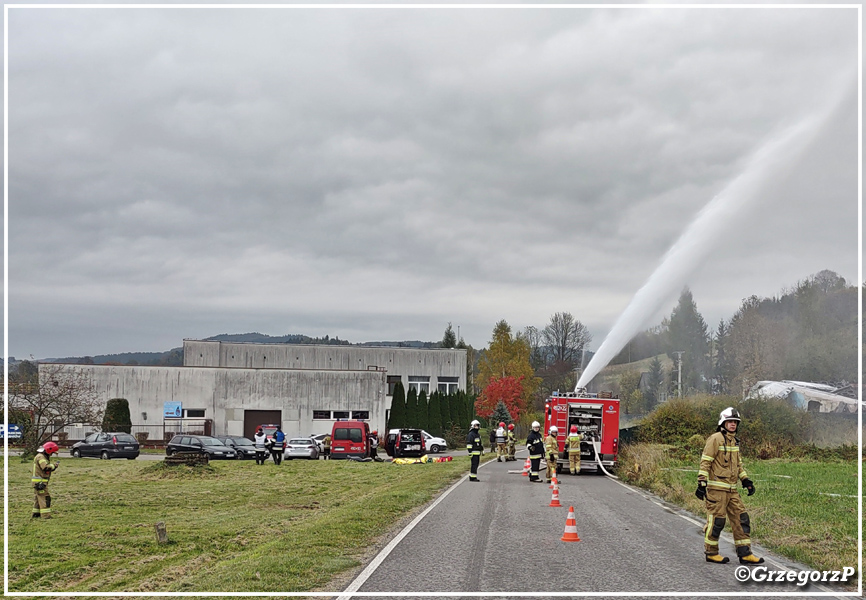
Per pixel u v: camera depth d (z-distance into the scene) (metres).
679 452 32.91
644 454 25.55
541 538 12.30
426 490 21.12
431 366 85.25
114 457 43.38
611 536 12.54
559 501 17.98
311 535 12.67
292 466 37.62
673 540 12.19
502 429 39.97
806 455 31.84
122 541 15.33
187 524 17.67
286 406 61.97
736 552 10.34
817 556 10.54
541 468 32.25
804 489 19.34
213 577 10.00
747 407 34.75
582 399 28.25
